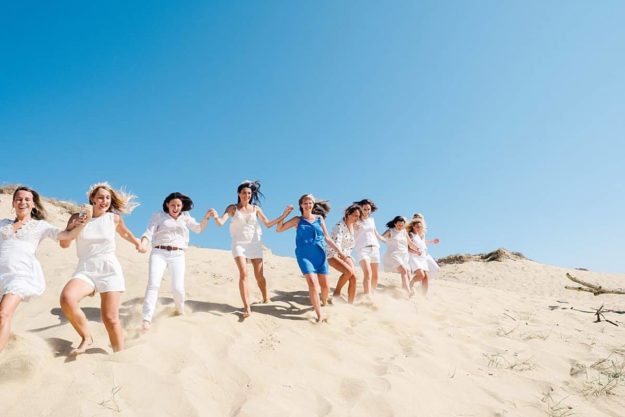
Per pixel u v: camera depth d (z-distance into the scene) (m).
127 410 2.86
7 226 3.47
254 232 5.71
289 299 6.48
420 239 8.53
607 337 6.52
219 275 8.22
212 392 3.34
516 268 25.19
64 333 4.09
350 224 6.85
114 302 3.69
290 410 3.22
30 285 3.31
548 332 6.47
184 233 5.09
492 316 7.31
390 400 3.56
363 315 6.09
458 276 24.27
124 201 4.06
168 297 5.87
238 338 4.43
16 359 3.08
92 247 3.74
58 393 2.90
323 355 4.41
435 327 6.07
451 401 3.78
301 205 5.89
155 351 3.74
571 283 22.45
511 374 4.63
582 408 3.98
